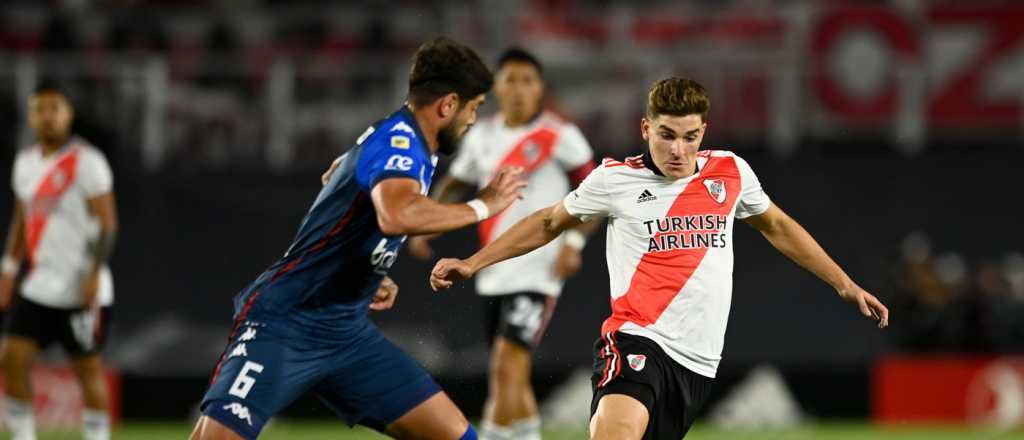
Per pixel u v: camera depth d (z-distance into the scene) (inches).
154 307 1897.1
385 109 2007.9
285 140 2010.3
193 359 1779.0
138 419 1726.1
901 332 1790.1
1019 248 1950.1
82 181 1152.2
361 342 728.3
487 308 1106.1
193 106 1998.0
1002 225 1962.4
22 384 1161.4
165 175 1958.7
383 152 679.1
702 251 733.3
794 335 1830.7
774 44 2063.2
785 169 1984.5
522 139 1120.8
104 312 1183.6
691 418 740.7
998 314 1770.4
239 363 692.7
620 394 708.0
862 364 1744.6
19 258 1218.0
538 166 1119.0
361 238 694.5
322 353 711.1
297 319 701.9
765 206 758.5
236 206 1961.1
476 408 1667.1
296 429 1582.2
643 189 740.7
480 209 687.7
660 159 723.4
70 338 1170.0
